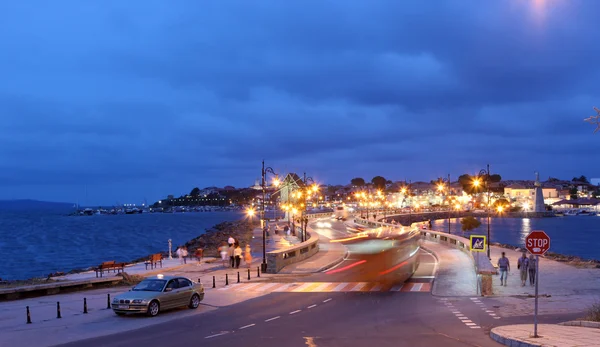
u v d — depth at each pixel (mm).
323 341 16844
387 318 21172
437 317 21297
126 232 174500
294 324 20109
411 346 15875
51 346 17125
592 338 15055
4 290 27047
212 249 72750
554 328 17469
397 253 36531
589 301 25109
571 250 107062
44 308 24516
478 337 17109
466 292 28297
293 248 42719
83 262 89000
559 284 31016
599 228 170625
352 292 28938
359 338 17234
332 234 78562
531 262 30391
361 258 39625
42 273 74438
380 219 110250
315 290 29922
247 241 77500
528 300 25719
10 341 17906
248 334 18312
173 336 18312
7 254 102312
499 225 184500
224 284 33094
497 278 33875
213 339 17594
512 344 15227
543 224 190250
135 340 17766
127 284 33656
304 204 101312
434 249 53156
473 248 30234
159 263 46156
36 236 155250
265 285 32375
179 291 23734
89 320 21656
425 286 31000
